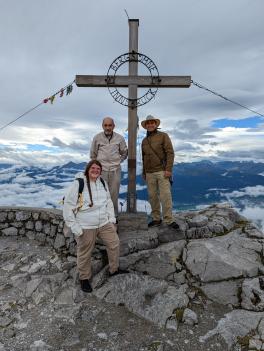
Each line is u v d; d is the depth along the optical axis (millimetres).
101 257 3688
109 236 3336
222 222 4305
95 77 4242
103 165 3904
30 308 3168
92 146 4004
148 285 3354
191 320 2939
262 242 3879
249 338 2740
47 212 4527
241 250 3750
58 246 4223
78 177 3275
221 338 2752
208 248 3734
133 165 4285
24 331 2846
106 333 2814
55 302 3219
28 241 4621
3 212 4871
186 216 4645
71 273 3627
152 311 3049
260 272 3461
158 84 4211
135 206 4324
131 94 4234
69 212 3158
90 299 3246
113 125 3852
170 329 2859
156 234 4031
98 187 3326
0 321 2961
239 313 3043
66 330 2842
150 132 4125
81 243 3238
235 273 3414
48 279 3527
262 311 3041
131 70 4223
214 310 3111
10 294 3396
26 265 3939
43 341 2711
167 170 3949
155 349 2627
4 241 4637
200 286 3396
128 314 3055
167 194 4016
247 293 3195
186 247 3850
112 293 3279
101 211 3271
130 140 4254
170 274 3561
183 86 4242
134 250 3789
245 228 4277
